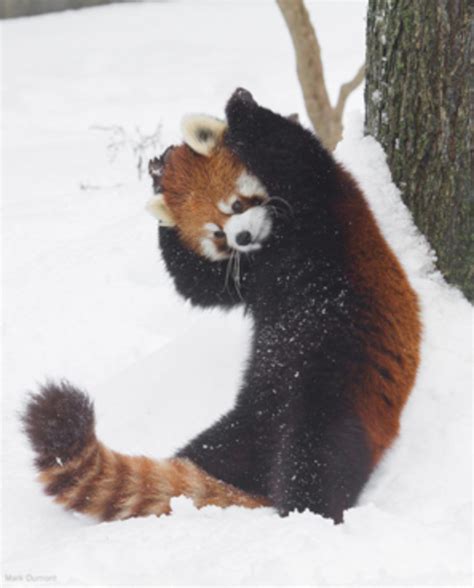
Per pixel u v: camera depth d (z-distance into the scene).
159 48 28.12
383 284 8.23
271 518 7.16
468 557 6.16
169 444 9.34
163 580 6.13
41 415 8.12
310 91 16.41
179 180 9.06
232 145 8.91
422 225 8.90
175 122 21.61
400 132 8.91
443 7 8.26
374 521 6.61
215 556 6.41
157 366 10.09
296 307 8.53
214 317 10.48
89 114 22.78
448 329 8.57
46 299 12.30
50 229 14.81
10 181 17.77
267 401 8.60
